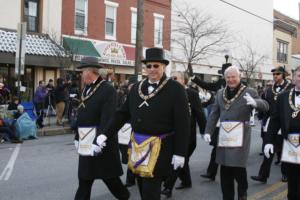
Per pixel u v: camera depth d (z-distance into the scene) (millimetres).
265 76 40125
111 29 24078
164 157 4418
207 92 10891
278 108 5137
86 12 22469
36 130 14289
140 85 4656
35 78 19891
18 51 14516
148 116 4469
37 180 7723
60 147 11891
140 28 17109
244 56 36719
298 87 4977
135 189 7016
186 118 4457
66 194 6770
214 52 32250
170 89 4504
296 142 4887
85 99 5309
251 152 11297
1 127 12734
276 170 8945
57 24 21172
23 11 20016
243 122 5742
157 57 4508
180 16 28656
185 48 28312
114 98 5250
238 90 5828
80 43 21656
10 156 10297
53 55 19688
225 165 5727
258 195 6855
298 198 4969
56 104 16125
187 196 6738
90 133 5219
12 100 14031
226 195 5816
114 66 23516
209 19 31203
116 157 5340
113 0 23984
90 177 5203
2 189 7082
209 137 5891
